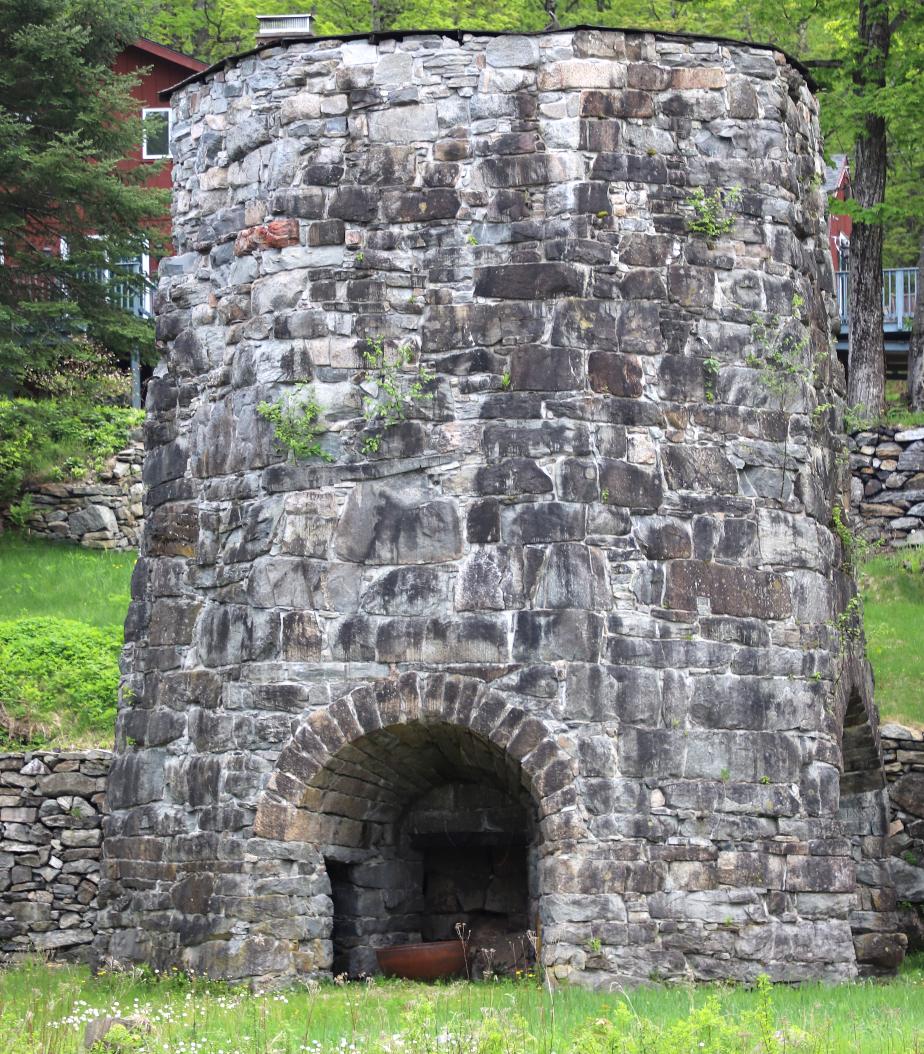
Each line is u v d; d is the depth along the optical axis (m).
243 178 16.77
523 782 15.13
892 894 17.89
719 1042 10.42
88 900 18.61
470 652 15.20
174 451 16.97
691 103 16.27
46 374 29.55
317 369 15.91
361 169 16.19
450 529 15.41
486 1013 12.26
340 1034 12.01
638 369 15.69
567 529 15.26
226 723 15.75
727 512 15.71
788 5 29.31
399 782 16.16
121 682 17.16
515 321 15.67
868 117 29.55
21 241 30.81
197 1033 11.87
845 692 16.53
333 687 15.41
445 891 16.98
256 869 15.26
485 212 15.95
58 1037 11.60
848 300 33.16
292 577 15.62
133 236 30.34
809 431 16.31
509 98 16.08
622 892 14.77
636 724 15.09
